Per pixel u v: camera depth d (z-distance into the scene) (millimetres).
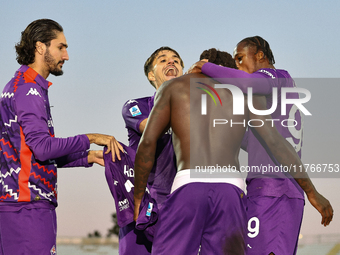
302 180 3877
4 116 4133
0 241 4078
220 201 3252
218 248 3244
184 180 3322
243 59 4621
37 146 4000
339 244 17516
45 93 4340
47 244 4113
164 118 3541
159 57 5270
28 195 4043
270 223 4090
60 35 4543
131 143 5047
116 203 4523
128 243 4531
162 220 3354
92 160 4777
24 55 4414
